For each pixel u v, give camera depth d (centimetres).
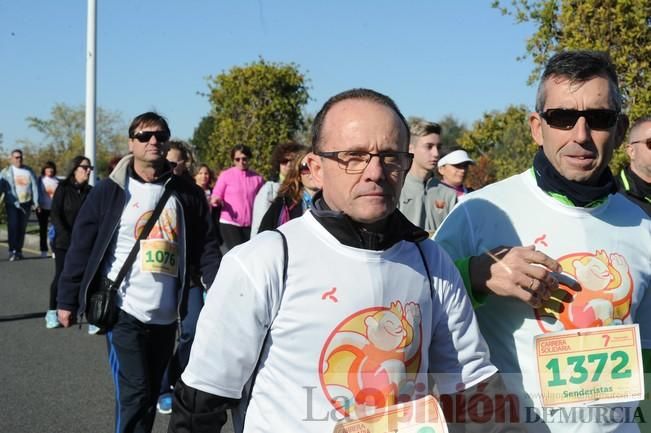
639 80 790
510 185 237
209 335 190
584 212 226
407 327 191
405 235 195
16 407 529
